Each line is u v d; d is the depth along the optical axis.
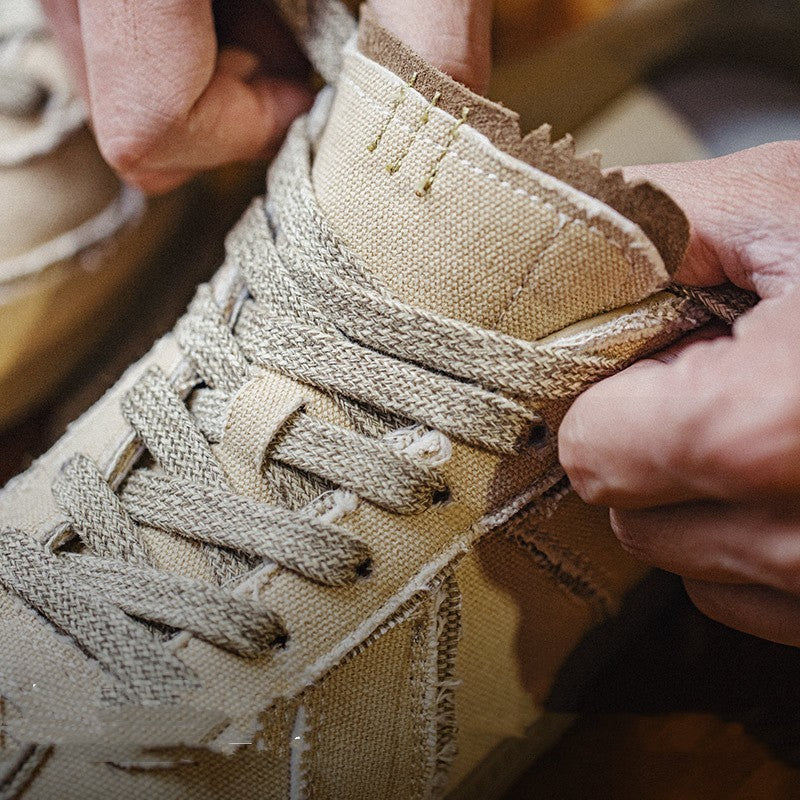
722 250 0.32
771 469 0.29
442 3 0.35
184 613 0.33
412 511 0.33
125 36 0.36
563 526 0.35
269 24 0.39
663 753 0.37
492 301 0.33
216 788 0.33
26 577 0.34
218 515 0.33
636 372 0.31
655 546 0.32
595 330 0.33
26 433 0.47
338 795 0.34
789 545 0.30
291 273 0.34
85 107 0.42
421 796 0.35
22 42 0.46
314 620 0.33
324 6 0.37
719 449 0.29
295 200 0.35
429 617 0.34
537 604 0.35
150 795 0.33
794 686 0.36
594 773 0.37
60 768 0.33
